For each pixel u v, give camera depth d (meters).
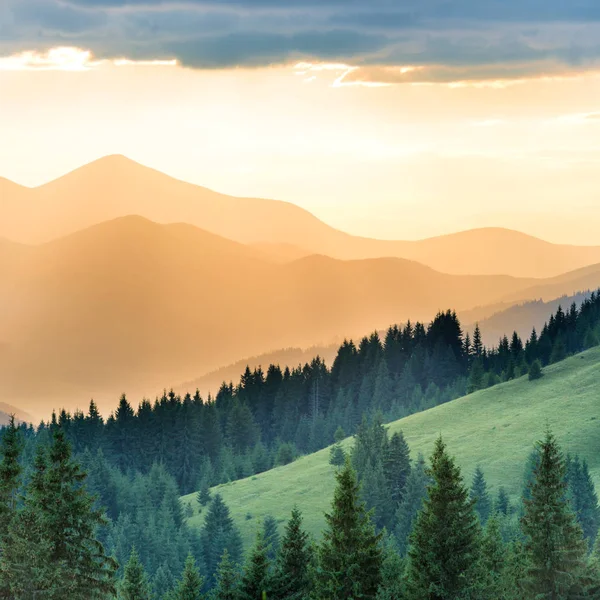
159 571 132.88
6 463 60.25
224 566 75.38
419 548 57.97
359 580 58.50
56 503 55.31
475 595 56.94
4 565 53.66
